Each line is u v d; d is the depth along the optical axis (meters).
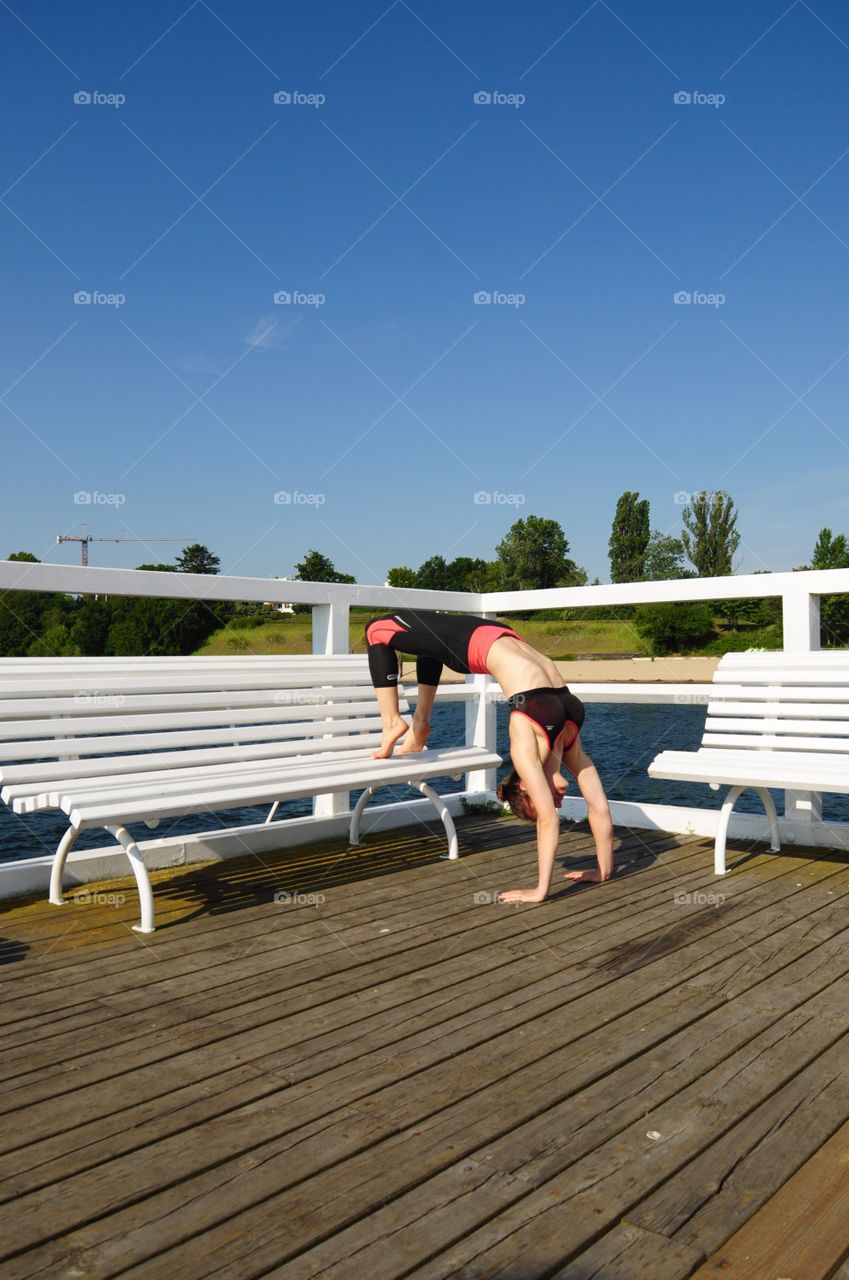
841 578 3.86
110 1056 1.85
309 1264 1.17
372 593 4.23
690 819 4.20
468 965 2.42
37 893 3.15
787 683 3.82
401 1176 1.38
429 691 3.74
